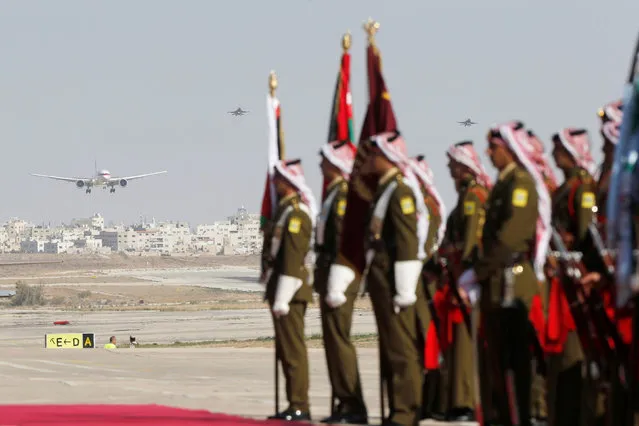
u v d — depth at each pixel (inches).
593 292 867.4
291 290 1157.1
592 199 935.0
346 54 1243.2
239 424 1091.3
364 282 1037.8
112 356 2319.1
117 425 1077.8
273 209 1213.7
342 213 1124.5
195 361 2231.8
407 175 1015.0
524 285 930.1
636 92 717.9
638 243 728.3
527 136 951.0
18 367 2042.3
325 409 1310.3
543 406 1096.8
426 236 1017.5
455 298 1109.7
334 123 1248.2
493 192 949.2
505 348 938.7
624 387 811.4
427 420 1169.4
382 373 1033.5
